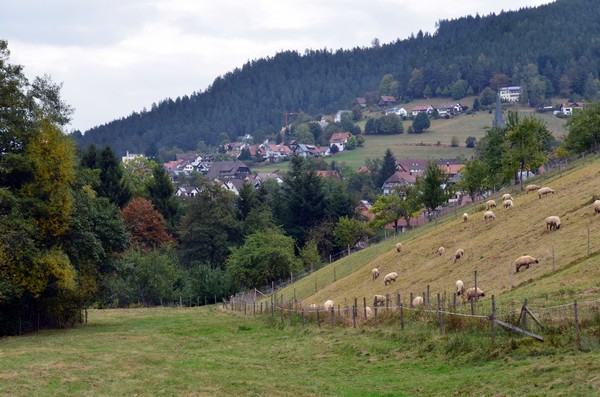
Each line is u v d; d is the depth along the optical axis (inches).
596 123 4087.1
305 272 4215.1
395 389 1155.3
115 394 1135.0
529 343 1209.4
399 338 1510.8
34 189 2162.9
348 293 2829.7
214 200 5378.9
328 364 1432.1
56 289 2294.5
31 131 2151.8
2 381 1206.9
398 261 2974.9
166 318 2827.3
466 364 1235.2
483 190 4488.2
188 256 5270.7
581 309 1295.5
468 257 2522.1
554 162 4648.1
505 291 1877.5
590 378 992.9
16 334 2225.6
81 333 2198.6
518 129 3671.3
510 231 2605.8
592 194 2568.9
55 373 1293.1
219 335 2107.5
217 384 1235.9
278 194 6186.0
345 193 5856.3
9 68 2171.5
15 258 2021.4
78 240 2278.5
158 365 1450.5
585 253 1926.7
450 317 1451.8
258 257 4124.0
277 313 2426.2
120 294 4047.7
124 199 5487.2
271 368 1429.6
